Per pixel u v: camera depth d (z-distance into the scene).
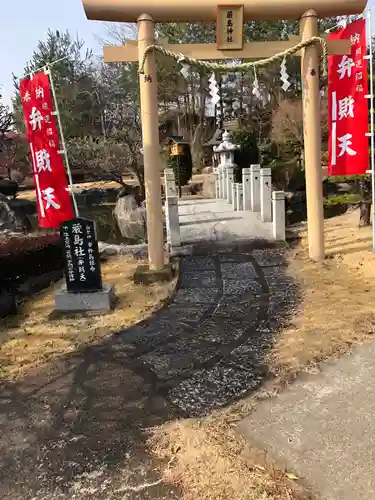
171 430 3.26
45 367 4.51
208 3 6.78
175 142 20.23
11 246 8.13
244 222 11.07
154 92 7.07
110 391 3.94
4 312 6.20
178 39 21.84
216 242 9.43
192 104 27.92
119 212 18.70
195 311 5.89
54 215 6.92
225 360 4.37
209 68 6.91
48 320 5.91
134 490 2.69
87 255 6.11
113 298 6.39
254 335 4.94
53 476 2.88
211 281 7.20
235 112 25.67
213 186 19.47
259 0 6.89
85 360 4.62
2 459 3.08
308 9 7.02
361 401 3.47
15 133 28.66
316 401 3.51
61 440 3.26
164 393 3.84
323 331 4.77
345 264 7.49
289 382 3.82
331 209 15.00
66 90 24.23
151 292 6.84
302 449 2.95
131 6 6.70
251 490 2.59
